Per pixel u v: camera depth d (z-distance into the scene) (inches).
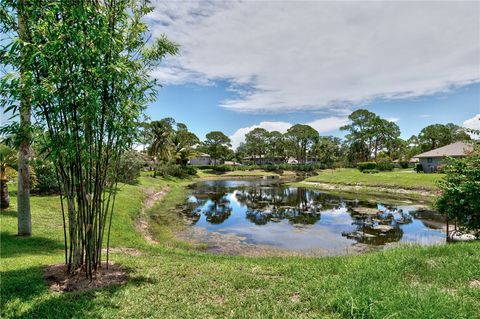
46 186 634.2
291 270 227.1
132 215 591.5
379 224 605.3
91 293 175.2
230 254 400.2
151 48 227.6
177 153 2014.0
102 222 219.8
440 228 557.9
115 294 175.3
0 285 181.5
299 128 3191.4
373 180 1299.2
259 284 194.7
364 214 716.0
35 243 324.8
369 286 170.9
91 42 172.7
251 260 288.5
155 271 222.5
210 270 227.5
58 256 271.1
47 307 155.8
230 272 221.9
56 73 167.5
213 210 792.3
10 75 155.9
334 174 1672.0
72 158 182.5
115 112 192.7
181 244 444.5
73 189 199.6
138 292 179.5
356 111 2586.1
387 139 2600.9
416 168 1587.1
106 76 174.9
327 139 3196.4
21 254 277.4
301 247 444.5
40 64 166.9
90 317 147.2
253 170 2760.8
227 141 3014.3
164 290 183.6
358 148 2605.8
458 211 396.5
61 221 439.5
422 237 493.4
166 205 872.3
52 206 530.6
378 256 254.7
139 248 351.9
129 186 965.2
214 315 151.6
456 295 159.0
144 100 213.6
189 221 638.5
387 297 152.9
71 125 178.9
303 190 1318.9
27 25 169.6
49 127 178.5
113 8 198.1
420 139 2600.9
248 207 846.5
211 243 461.1
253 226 594.2
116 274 211.9
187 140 2464.3
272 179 2111.2
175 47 235.1
